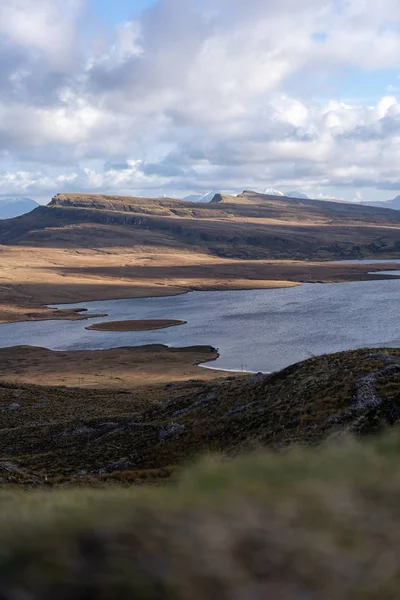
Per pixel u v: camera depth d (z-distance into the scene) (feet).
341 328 556.92
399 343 467.93
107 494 39.47
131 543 17.76
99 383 376.48
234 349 496.23
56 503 33.91
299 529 20.04
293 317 655.35
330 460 37.68
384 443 44.80
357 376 141.08
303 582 16.37
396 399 120.57
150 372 418.51
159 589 15.38
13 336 651.25
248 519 20.65
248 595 15.33
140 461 147.54
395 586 16.24
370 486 26.68
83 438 184.75
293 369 170.91
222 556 17.24
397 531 20.02
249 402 162.81
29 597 14.82
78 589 15.28
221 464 39.29
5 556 16.78
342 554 18.15
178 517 20.49
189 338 568.00
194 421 167.22
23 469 152.46
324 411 128.77
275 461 38.45
